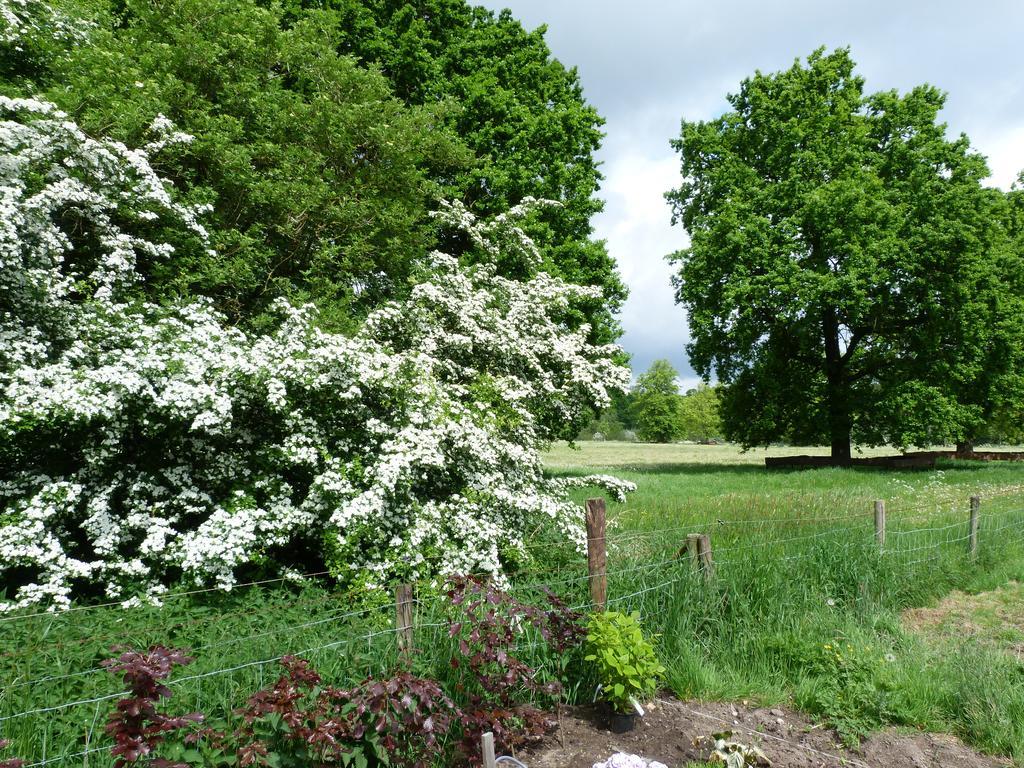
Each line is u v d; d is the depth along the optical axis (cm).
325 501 630
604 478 920
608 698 403
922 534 823
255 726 307
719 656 493
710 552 550
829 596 615
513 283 1182
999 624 609
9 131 709
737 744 369
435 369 922
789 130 2408
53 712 327
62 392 558
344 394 654
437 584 559
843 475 2009
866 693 428
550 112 1905
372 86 1388
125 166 838
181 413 582
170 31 1191
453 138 1583
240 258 1073
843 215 2261
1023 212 2939
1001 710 402
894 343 2567
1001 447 5525
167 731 289
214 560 550
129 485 624
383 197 1364
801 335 2533
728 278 2400
